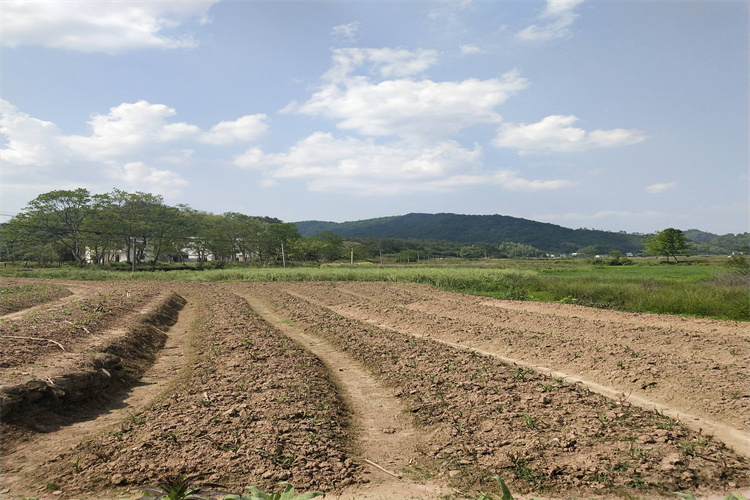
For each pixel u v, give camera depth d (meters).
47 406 6.76
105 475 4.93
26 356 9.09
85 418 7.02
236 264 76.44
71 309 15.95
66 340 10.98
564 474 5.07
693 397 7.78
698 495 4.74
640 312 18.12
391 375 9.23
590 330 13.43
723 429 6.66
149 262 76.38
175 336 14.52
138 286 32.06
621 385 8.73
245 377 8.58
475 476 5.12
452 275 34.09
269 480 4.87
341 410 7.41
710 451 5.59
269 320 17.27
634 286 22.09
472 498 4.72
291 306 20.02
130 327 12.83
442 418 6.86
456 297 24.59
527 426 6.29
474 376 8.52
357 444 6.21
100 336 11.66
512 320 15.80
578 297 22.39
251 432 5.99
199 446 5.54
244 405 7.00
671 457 5.34
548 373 9.64
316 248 89.00
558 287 24.39
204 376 8.79
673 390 8.13
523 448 5.64
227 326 14.39
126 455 5.34
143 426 6.29
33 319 13.70
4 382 6.80
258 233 82.56
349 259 101.69
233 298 23.50
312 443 5.82
